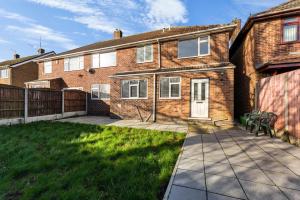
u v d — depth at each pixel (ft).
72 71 58.29
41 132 25.05
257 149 17.54
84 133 24.23
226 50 36.19
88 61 55.47
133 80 41.63
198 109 35.45
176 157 15.25
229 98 32.78
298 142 18.51
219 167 13.08
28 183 11.01
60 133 24.29
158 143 19.57
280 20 31.73
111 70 51.49
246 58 37.81
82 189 9.96
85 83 55.57
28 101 35.45
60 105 44.04
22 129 27.32
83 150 16.55
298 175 11.76
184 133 25.38
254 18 32.55
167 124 34.88
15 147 17.93
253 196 9.30
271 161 14.30
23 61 80.64
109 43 59.93
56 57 60.39
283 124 21.65
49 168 13.15
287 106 20.65
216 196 9.28
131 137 22.31
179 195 9.37
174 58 41.34
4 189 10.41
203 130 27.81
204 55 37.96
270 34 32.35
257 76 32.07
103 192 9.82
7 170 12.72
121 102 42.88
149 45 45.14
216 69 33.63
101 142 19.31
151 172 12.20
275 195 9.41
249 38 35.96
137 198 9.18
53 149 17.07
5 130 26.48
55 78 59.00
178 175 11.73
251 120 26.17
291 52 30.91
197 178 11.30
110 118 43.91
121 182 10.76
